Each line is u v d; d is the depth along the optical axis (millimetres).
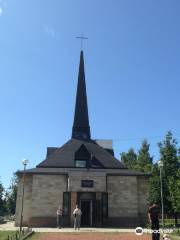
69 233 30578
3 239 23672
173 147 47719
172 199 41375
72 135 52250
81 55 57281
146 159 70250
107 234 29766
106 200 42750
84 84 55438
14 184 83938
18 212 43500
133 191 44188
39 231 32969
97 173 43531
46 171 44188
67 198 42594
